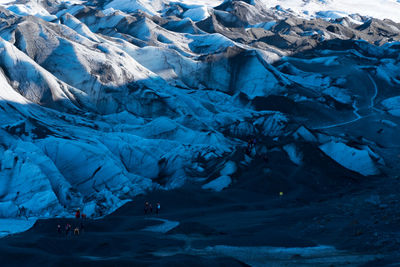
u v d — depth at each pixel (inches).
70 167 2731.3
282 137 3348.9
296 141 2851.9
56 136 3090.6
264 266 1066.7
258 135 4261.8
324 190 2409.0
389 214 1477.6
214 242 1320.1
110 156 2925.7
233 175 2576.3
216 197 2239.2
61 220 1755.7
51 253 1250.0
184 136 3730.3
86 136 3216.0
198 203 2171.5
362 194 2212.1
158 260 1087.6
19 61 3961.6
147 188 2640.3
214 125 4483.3
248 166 2679.6
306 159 2733.8
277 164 2667.3
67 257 1116.5
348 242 1201.4
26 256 1162.0
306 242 1246.3
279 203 2105.1
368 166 2851.9
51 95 3954.2
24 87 3853.3
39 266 1096.2
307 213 1742.1
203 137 3700.8
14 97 3449.8
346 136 4441.4
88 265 1073.5
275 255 1147.9
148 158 3083.2
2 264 1120.2
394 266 922.1
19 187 2338.8
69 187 2480.3
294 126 4242.1
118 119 4143.7
